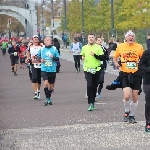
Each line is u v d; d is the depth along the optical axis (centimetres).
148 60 1102
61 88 2127
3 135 1102
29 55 1748
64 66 3738
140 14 5269
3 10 10188
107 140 1016
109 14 6431
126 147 949
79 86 2203
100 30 7288
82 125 1198
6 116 1378
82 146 968
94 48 1464
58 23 8575
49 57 1600
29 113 1423
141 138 1028
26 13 10025
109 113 1380
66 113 1402
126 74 1209
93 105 1448
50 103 1600
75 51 3100
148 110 1096
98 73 1454
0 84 2412
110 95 1812
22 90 2094
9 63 4400
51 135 1086
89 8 7762
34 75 1744
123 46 1214
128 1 5372
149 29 5228
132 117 1217
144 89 1102
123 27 5491
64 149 946
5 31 13150
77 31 8106
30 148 962
